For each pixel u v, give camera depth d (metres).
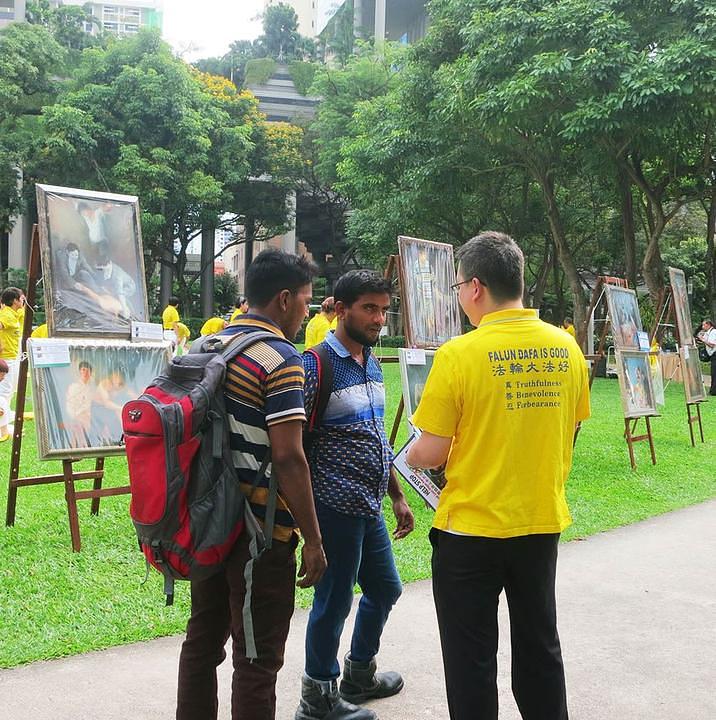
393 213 22.08
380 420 3.28
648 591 5.04
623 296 9.74
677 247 30.66
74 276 5.75
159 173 30.06
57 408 5.37
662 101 14.32
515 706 3.52
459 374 2.60
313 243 47.97
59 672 3.66
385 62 32.50
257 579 2.55
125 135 31.05
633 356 9.41
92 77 31.98
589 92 15.35
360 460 3.13
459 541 2.63
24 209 34.25
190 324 36.50
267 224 38.94
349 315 3.22
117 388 5.74
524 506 2.60
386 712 3.41
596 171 19.50
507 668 3.88
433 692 3.61
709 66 13.86
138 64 31.27
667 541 6.23
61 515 6.18
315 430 3.13
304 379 2.83
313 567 2.53
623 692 3.63
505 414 2.59
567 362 2.71
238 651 2.56
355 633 3.50
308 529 2.51
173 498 2.35
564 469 2.71
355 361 3.24
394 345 27.31
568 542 6.17
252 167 36.62
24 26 31.78
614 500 7.51
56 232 5.68
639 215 24.30
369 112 24.89
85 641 3.97
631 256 19.94
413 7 58.97
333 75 32.44
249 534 2.47
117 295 5.99
